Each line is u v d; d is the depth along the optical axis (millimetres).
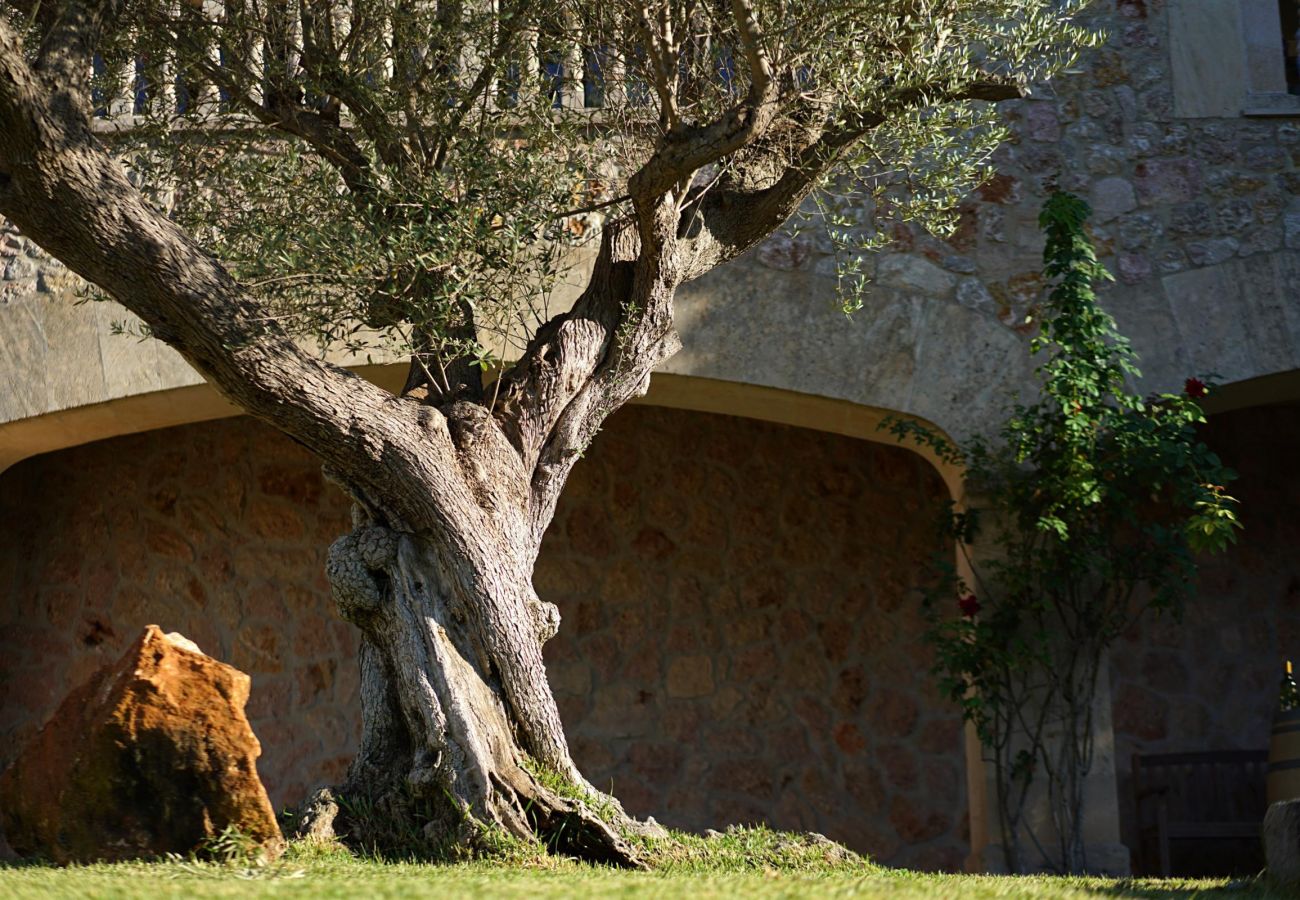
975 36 8016
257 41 8281
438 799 6656
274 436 12211
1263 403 10492
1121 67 9984
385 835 6691
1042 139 9922
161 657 5992
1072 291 9039
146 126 8461
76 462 12344
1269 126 9930
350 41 8203
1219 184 9867
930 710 11430
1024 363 9672
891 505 11750
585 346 7598
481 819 6504
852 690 11484
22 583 12195
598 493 11883
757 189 8148
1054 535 9133
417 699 6773
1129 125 9930
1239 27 10023
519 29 8070
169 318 6492
